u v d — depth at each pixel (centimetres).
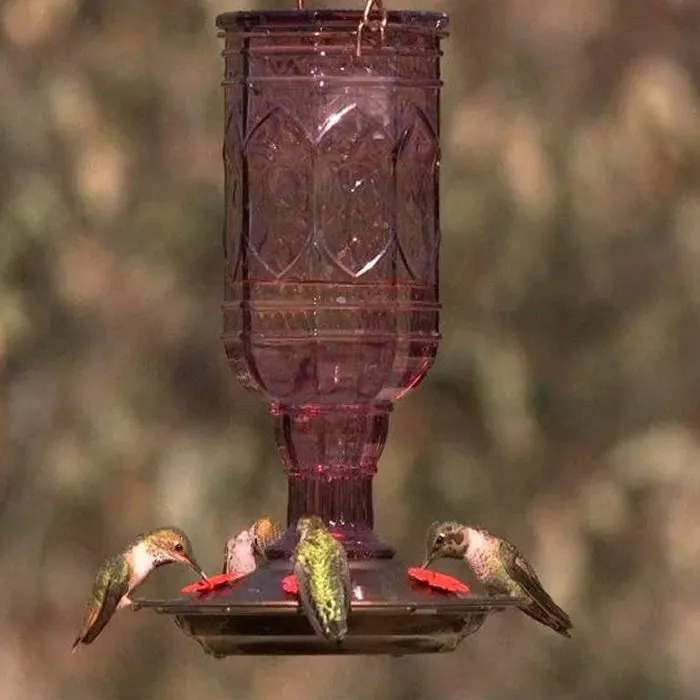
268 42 753
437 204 762
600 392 1495
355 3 1430
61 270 1451
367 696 1498
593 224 1448
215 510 1464
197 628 699
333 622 673
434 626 694
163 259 1476
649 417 1495
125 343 1488
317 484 750
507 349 1459
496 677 1505
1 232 1430
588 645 1484
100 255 1465
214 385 1500
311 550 689
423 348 758
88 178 1430
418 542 1462
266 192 753
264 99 753
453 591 705
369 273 752
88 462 1473
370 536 737
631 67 1478
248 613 688
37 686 1470
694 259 1479
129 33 1484
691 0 1503
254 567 774
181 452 1477
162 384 1495
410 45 755
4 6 1468
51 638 1490
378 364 752
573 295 1473
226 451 1481
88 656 1490
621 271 1484
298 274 752
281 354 752
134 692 1491
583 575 1473
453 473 1461
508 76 1455
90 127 1443
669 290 1488
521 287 1445
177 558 810
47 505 1477
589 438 1497
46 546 1483
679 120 1455
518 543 1470
